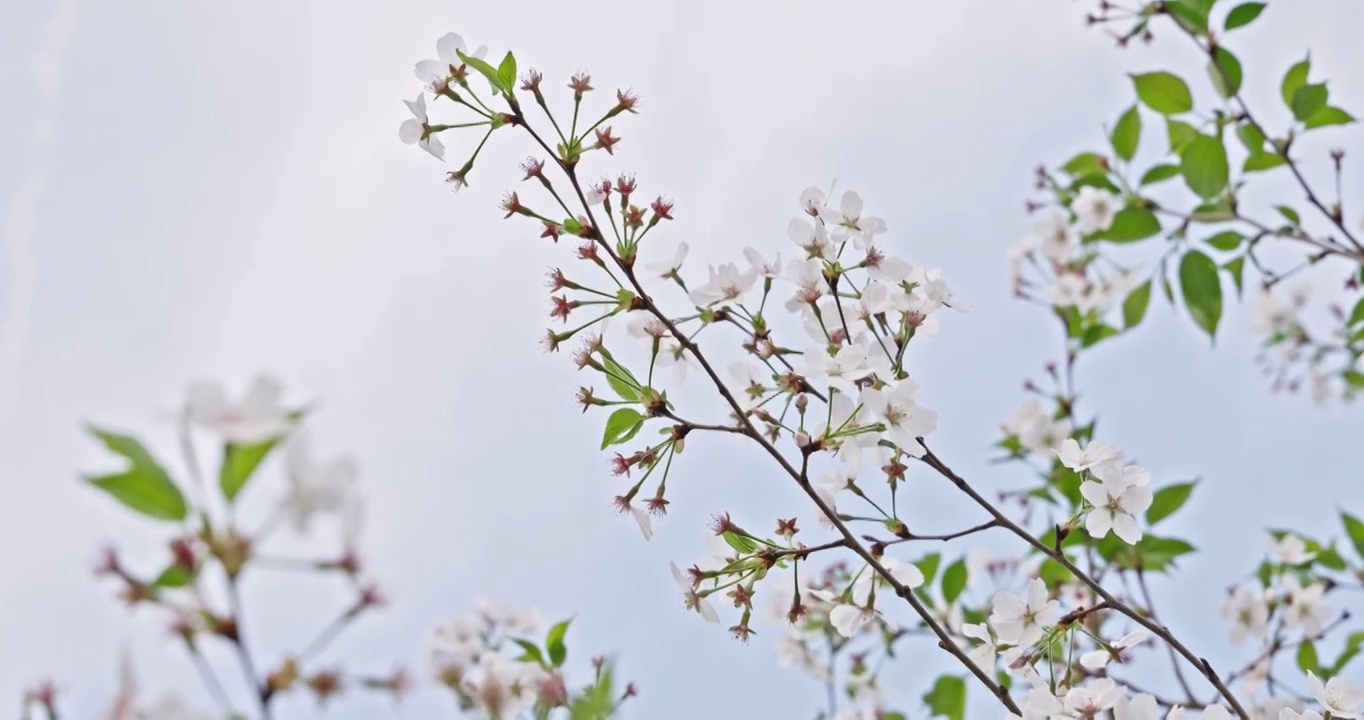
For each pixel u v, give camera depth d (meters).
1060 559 1.37
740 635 1.37
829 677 1.66
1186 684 1.51
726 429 1.36
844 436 1.36
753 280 1.38
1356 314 1.70
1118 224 1.67
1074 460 1.39
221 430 1.02
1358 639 1.61
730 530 1.38
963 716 1.59
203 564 0.98
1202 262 1.64
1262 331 1.95
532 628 1.37
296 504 1.02
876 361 1.37
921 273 1.41
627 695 1.33
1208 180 1.58
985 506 1.37
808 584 1.62
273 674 0.98
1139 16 1.63
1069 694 1.35
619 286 1.37
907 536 1.38
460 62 1.39
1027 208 1.78
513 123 1.38
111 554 0.98
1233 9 1.58
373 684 1.02
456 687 1.17
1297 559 1.65
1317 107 1.58
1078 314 1.76
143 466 1.00
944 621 1.61
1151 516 1.55
